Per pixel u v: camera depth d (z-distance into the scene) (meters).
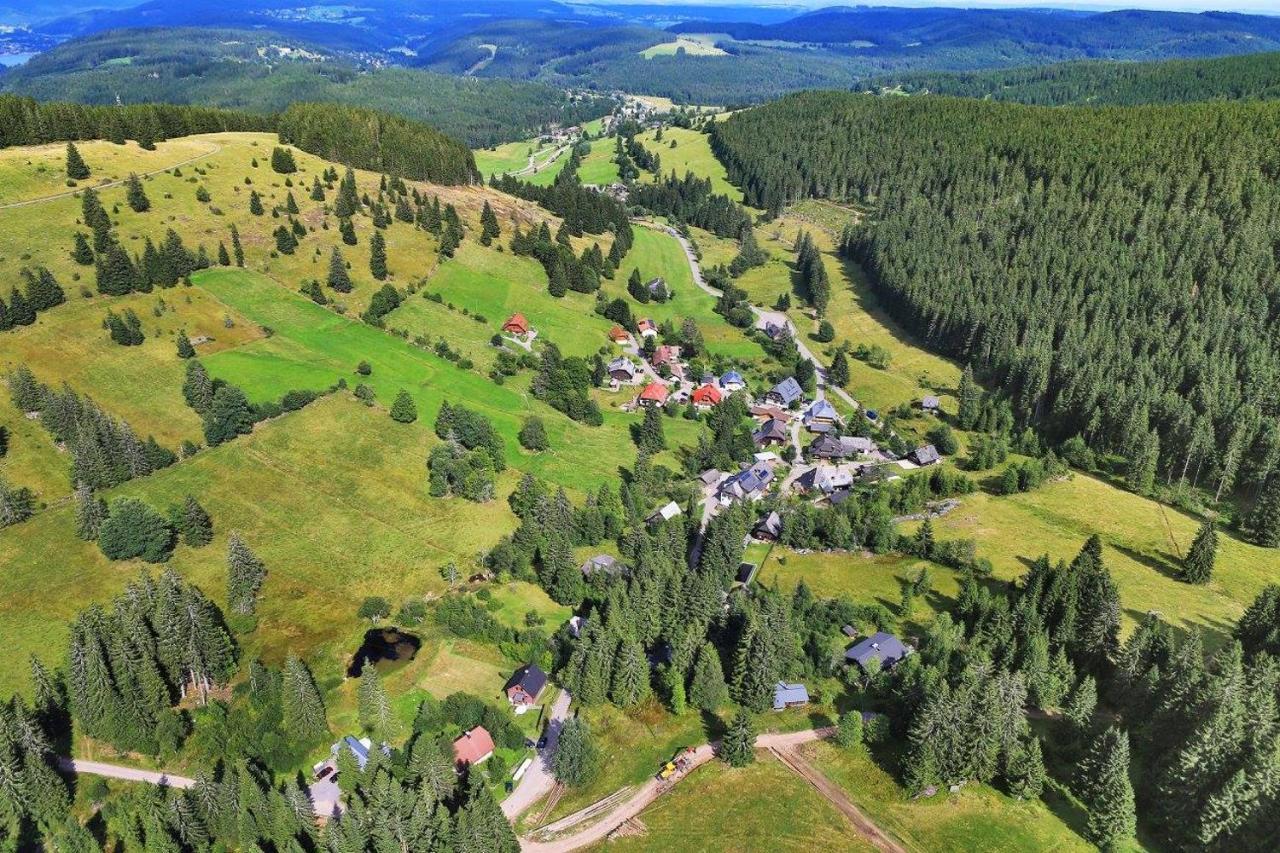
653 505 141.12
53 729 82.44
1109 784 74.62
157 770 81.69
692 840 78.19
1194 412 152.62
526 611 109.06
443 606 104.81
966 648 93.50
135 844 72.94
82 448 114.44
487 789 74.88
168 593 86.62
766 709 93.31
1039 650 90.06
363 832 71.69
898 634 106.19
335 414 139.62
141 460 118.81
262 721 85.94
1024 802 80.25
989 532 130.12
